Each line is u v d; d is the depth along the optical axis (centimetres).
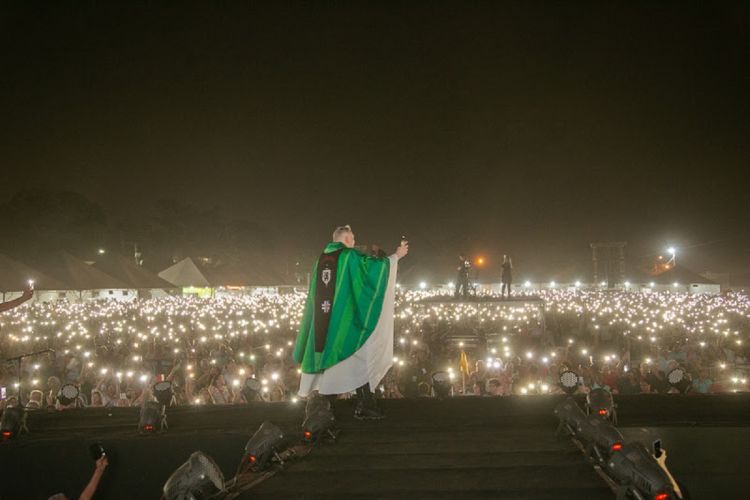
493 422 862
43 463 868
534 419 870
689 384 1005
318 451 770
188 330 2966
